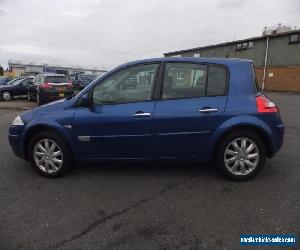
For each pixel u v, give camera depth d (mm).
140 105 4598
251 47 36562
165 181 4699
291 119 10930
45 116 4871
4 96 19500
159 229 3346
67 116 4758
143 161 4746
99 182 4703
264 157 4641
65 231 3330
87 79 25844
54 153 4879
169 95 4613
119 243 3102
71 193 4312
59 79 16016
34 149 4957
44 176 4961
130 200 4059
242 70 4699
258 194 4184
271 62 34000
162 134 4562
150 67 4711
